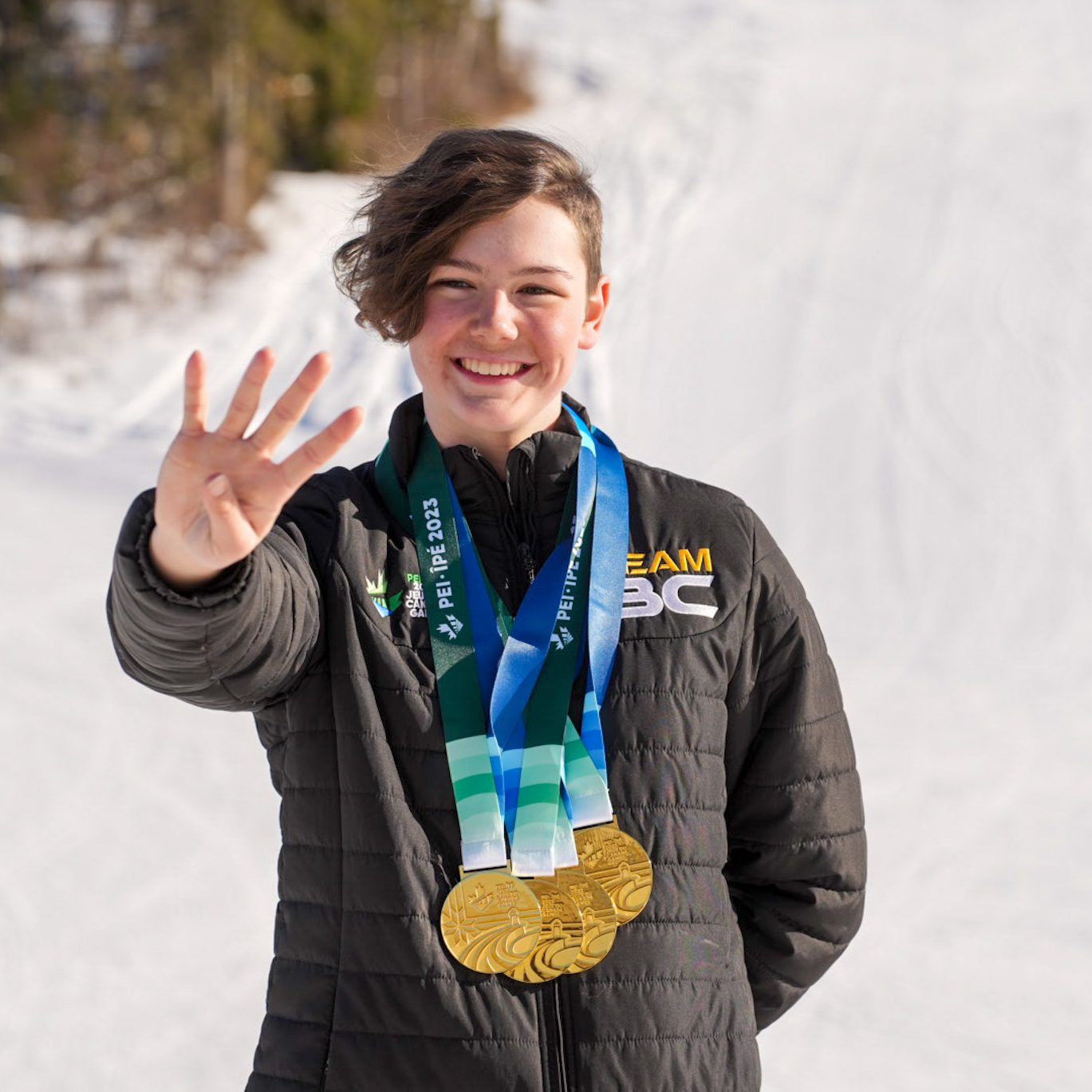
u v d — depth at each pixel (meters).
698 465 16.08
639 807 2.51
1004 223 24.48
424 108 32.88
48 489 14.94
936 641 12.52
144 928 7.30
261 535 2.16
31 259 24.53
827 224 24.55
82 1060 6.13
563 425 2.82
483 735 2.51
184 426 2.11
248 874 7.92
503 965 2.38
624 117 31.73
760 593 2.73
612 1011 2.40
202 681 2.31
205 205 26.70
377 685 2.51
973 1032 6.66
